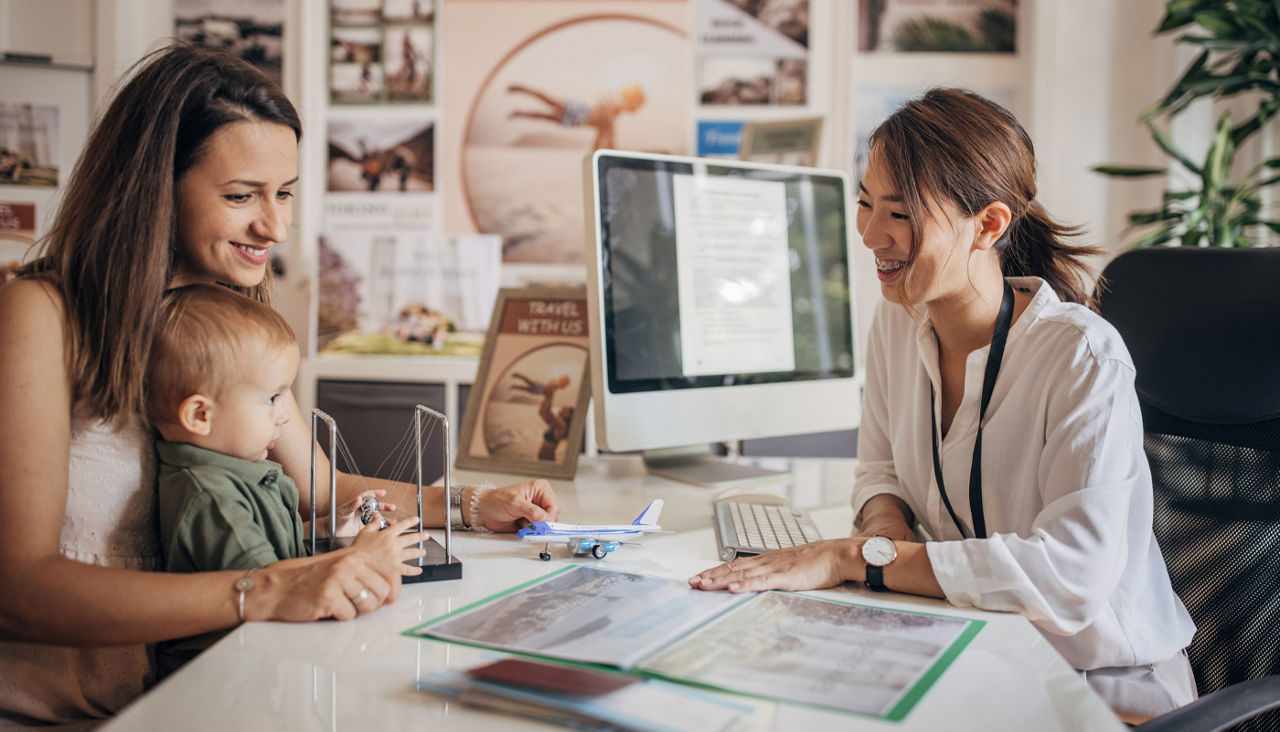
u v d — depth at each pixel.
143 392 0.81
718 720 0.55
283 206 0.93
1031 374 0.98
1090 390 0.91
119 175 0.82
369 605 0.76
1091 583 0.83
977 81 2.74
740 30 2.75
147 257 0.81
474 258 2.46
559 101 2.79
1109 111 2.69
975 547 0.83
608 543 0.98
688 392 1.43
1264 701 0.76
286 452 1.06
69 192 0.86
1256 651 0.98
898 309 1.22
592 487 1.43
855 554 0.87
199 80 0.85
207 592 0.74
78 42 2.72
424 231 2.83
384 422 2.46
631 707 0.57
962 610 0.80
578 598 0.80
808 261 1.61
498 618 0.75
